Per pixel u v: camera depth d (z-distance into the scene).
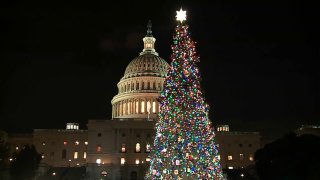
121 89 172.88
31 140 162.75
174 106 73.06
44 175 124.12
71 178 125.31
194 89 74.00
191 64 75.75
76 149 157.50
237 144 152.00
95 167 129.38
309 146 56.59
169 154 72.12
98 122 145.88
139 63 173.00
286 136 60.78
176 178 71.12
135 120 145.25
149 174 88.19
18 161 95.88
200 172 69.56
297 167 55.56
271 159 60.50
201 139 70.88
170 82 75.25
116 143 142.62
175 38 78.12
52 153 157.00
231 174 118.56
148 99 161.50
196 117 71.94
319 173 54.56
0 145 92.81
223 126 163.75
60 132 159.38
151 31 185.00
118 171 128.62
